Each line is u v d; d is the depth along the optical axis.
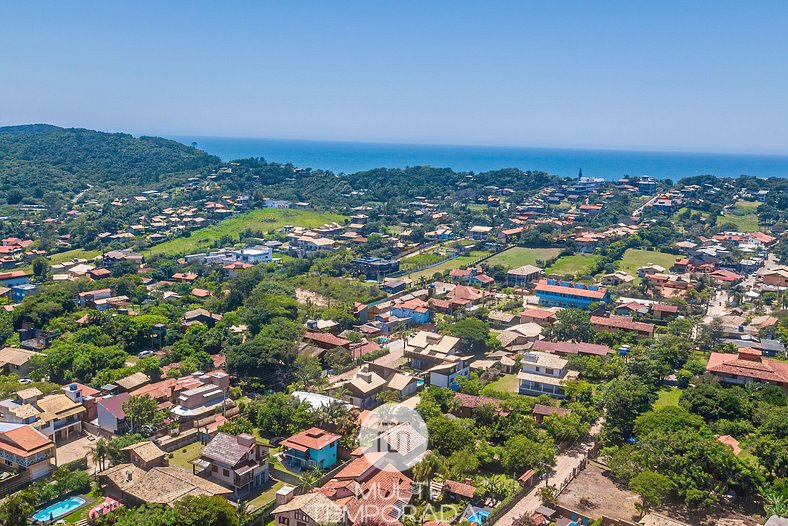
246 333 168.00
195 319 180.00
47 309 175.00
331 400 119.25
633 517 92.00
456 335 164.88
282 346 145.62
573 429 112.56
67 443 115.38
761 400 127.38
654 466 97.88
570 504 95.06
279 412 116.44
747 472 94.62
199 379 133.38
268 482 101.75
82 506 93.69
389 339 178.00
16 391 125.94
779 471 98.19
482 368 151.25
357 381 133.12
